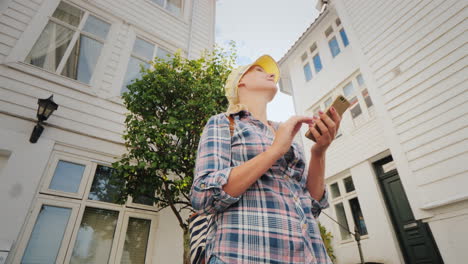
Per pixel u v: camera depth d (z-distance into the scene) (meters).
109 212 3.46
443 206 3.88
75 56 4.21
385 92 5.03
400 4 5.18
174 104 3.42
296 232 0.66
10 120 3.21
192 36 6.33
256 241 0.62
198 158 0.78
